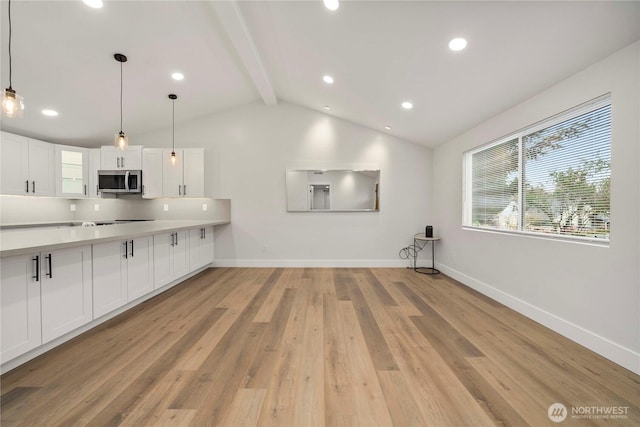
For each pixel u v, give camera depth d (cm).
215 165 495
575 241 223
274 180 495
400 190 494
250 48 306
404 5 200
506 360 191
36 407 144
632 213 179
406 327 246
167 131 496
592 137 215
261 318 266
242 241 498
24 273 177
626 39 176
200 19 277
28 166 405
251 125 494
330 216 496
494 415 139
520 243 280
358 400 151
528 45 203
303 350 205
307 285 382
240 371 178
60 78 326
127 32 279
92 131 458
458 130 387
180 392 157
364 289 363
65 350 203
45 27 254
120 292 265
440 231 465
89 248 228
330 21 240
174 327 245
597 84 202
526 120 274
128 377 171
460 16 196
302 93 429
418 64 265
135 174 456
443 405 147
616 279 188
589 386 162
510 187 313
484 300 319
